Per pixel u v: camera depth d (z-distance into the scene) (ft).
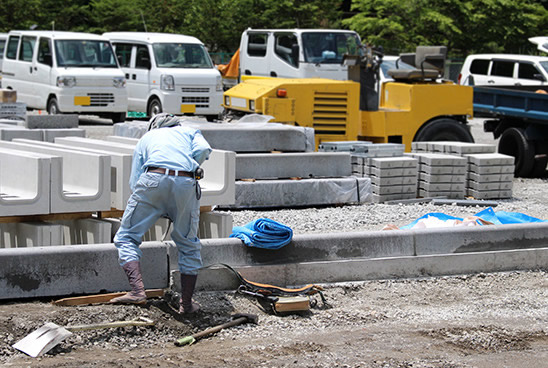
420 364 38.24
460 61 254.47
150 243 47.73
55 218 52.11
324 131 101.24
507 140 112.98
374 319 45.83
